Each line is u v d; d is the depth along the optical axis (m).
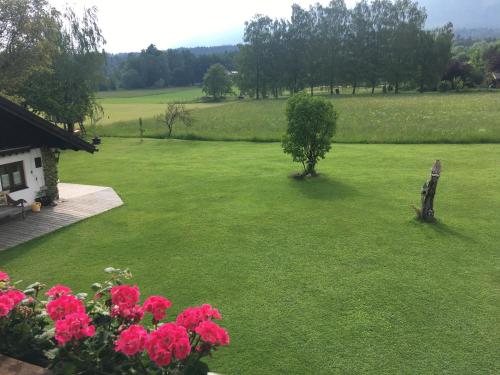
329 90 95.62
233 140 28.77
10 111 12.15
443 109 43.09
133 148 27.64
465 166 17.47
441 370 5.64
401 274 8.43
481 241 9.90
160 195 15.55
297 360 5.95
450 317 6.87
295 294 7.81
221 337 3.42
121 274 4.77
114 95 111.31
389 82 80.06
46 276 9.09
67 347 3.58
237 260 9.45
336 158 20.58
